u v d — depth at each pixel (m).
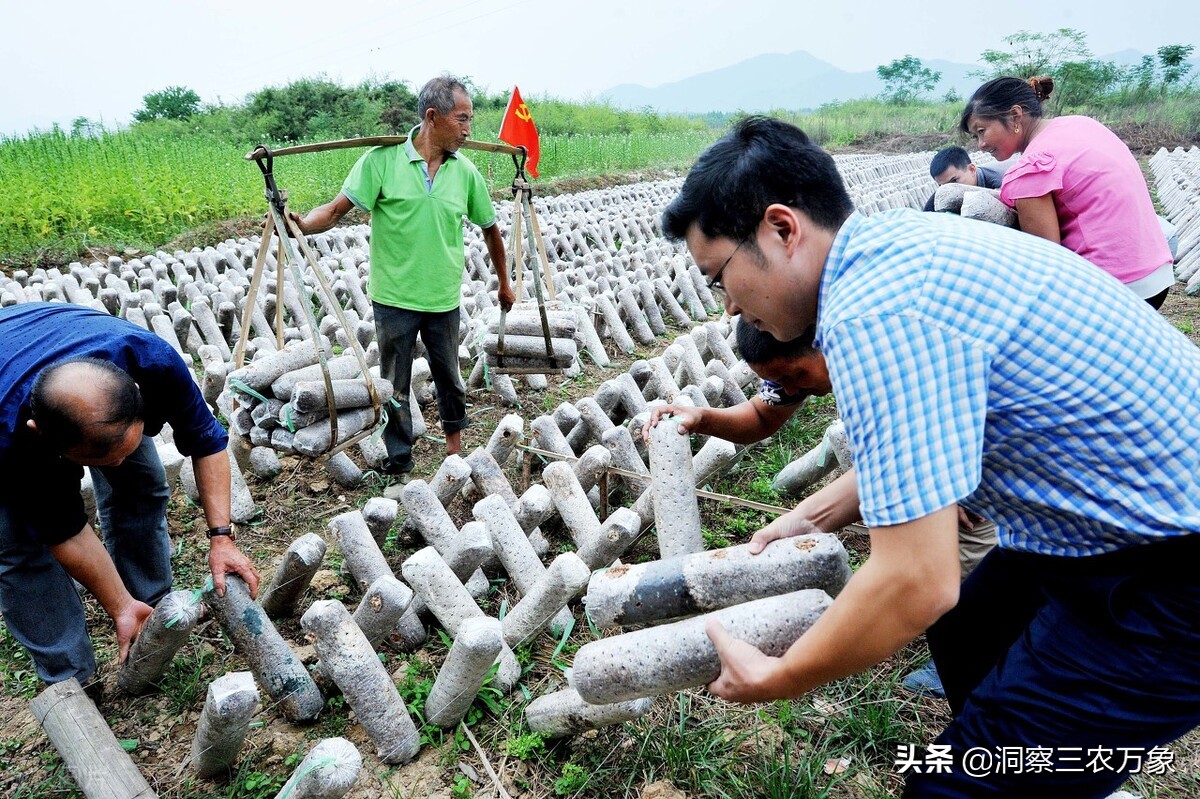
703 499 4.04
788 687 1.46
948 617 2.03
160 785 2.49
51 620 2.52
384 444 4.50
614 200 14.70
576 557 2.71
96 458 2.11
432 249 4.06
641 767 2.51
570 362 4.63
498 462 4.05
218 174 12.58
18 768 2.59
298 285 3.37
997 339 1.25
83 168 11.65
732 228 1.43
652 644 1.86
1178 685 1.43
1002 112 3.61
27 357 2.20
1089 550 1.47
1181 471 1.33
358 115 25.09
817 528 2.17
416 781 2.50
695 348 5.35
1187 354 1.42
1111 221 3.28
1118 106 30.44
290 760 2.54
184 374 2.45
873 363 1.22
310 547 2.93
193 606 2.43
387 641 3.02
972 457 1.21
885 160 21.69
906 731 2.61
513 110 9.30
